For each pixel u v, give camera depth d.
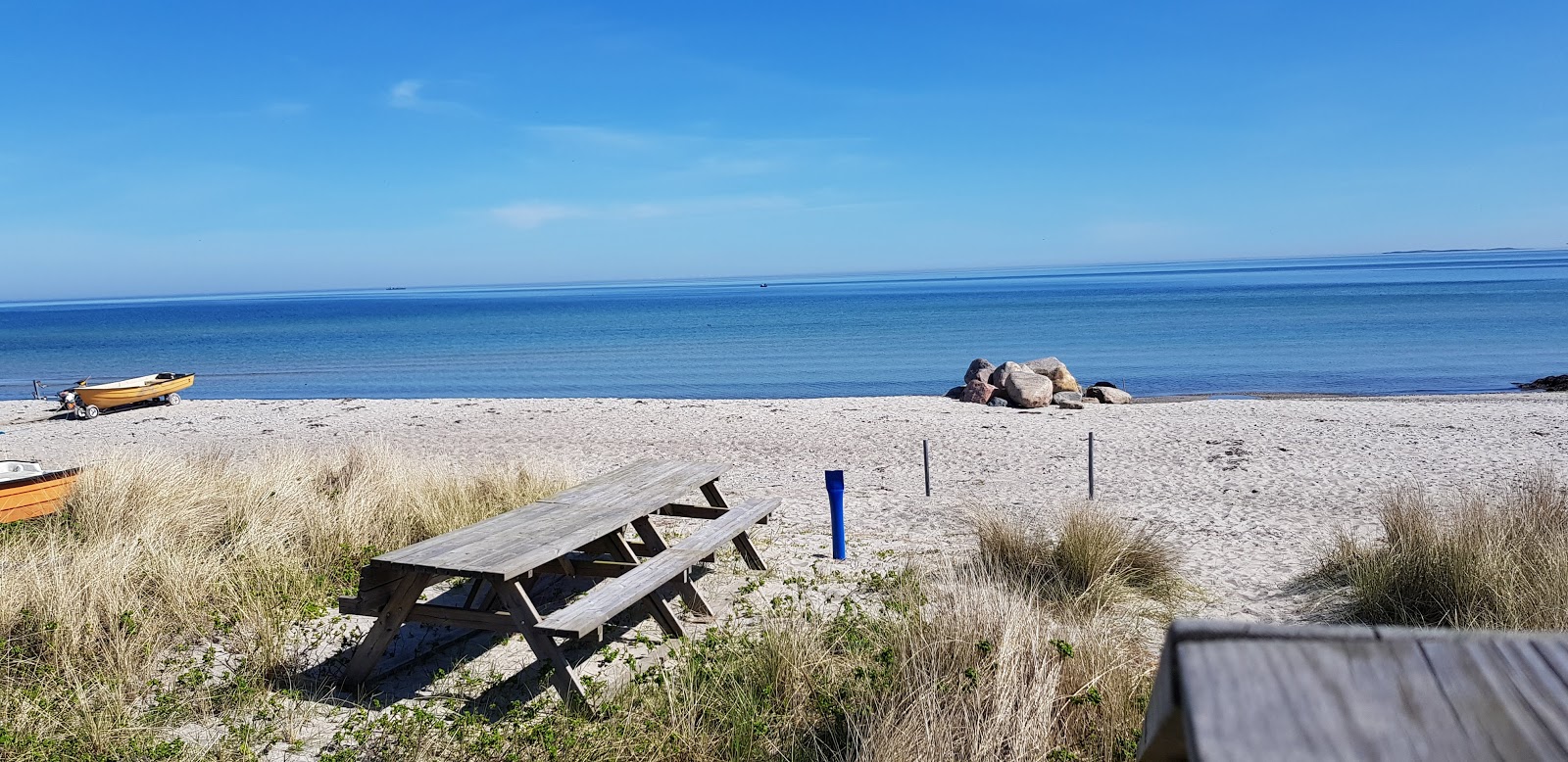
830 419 19.50
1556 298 73.69
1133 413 19.78
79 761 3.96
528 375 37.66
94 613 5.29
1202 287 129.88
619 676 5.17
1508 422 17.22
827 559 7.76
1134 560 6.91
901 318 74.06
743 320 77.19
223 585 6.08
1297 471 13.09
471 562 4.78
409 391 32.72
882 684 4.50
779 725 4.37
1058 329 56.56
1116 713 4.23
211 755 4.12
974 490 12.12
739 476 13.57
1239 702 0.74
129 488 8.35
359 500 8.13
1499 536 6.20
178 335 71.12
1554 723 0.70
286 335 68.25
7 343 64.38
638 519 6.70
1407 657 0.80
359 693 4.95
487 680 5.18
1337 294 88.75
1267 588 7.04
